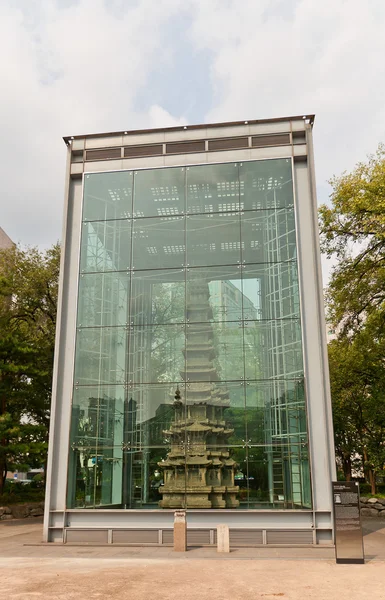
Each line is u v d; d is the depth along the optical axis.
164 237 19.56
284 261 18.61
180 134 20.30
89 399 18.34
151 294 19.09
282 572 12.15
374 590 10.21
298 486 16.62
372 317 26.67
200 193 19.73
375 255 25.78
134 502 17.25
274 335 18.08
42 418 30.03
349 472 35.41
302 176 19.42
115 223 19.88
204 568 12.65
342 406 30.69
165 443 17.64
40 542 17.09
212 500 16.89
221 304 18.66
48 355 29.33
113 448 17.81
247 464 17.11
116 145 20.55
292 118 19.75
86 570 12.35
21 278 32.16
